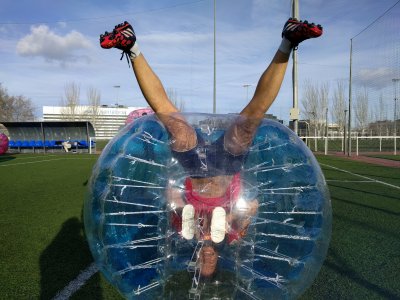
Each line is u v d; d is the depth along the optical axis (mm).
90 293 3521
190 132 2449
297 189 2416
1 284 3717
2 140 21719
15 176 12727
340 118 43594
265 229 2346
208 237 2293
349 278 3814
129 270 2387
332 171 14406
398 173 13703
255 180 2389
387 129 31625
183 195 2326
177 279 2318
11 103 55062
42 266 4203
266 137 2537
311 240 2414
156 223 2355
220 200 2314
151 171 2396
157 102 2648
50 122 25219
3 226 5965
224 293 2326
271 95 2523
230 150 2432
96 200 2480
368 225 5949
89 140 25938
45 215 6758
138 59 2590
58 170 14641
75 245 4973
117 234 2400
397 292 3490
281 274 2373
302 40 2400
